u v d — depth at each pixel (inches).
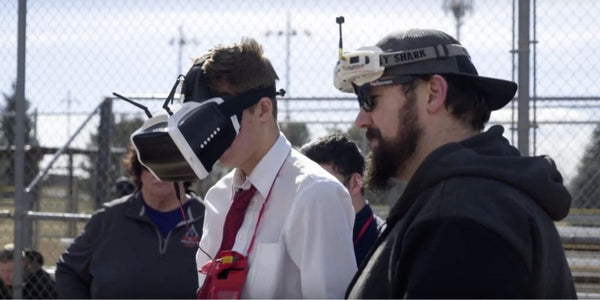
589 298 151.6
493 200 52.7
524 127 143.3
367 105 62.9
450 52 61.0
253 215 75.4
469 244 50.4
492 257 49.9
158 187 131.2
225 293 72.2
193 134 69.5
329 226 71.8
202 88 73.5
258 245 73.9
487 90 62.9
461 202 52.3
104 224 133.9
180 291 127.9
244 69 73.4
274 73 77.1
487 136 59.6
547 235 55.1
